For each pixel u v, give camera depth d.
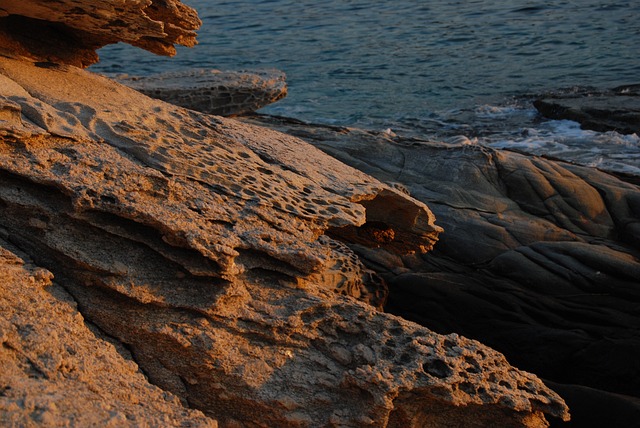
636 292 8.65
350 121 18.72
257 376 5.19
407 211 7.21
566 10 30.36
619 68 22.44
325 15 33.09
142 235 5.29
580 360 7.82
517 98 19.70
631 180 11.20
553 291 8.84
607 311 8.45
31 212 5.23
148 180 5.48
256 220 5.65
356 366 5.41
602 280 8.80
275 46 28.19
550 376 7.92
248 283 5.55
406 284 9.00
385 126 17.88
